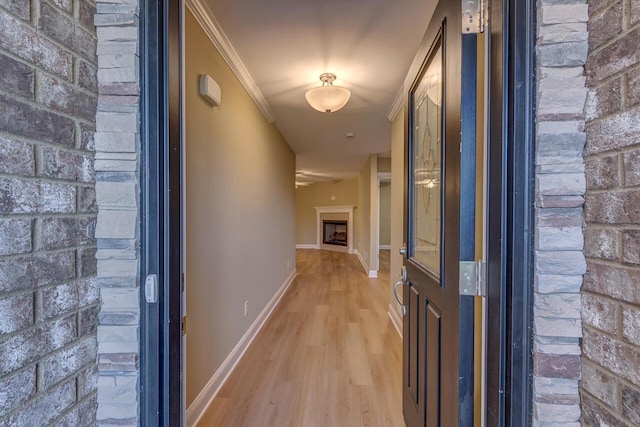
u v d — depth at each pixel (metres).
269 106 3.13
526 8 0.76
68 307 0.75
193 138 1.66
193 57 1.65
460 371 0.95
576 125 0.74
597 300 0.70
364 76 2.44
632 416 0.61
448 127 1.07
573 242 0.75
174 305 0.92
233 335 2.37
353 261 7.88
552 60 0.75
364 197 6.76
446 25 1.09
